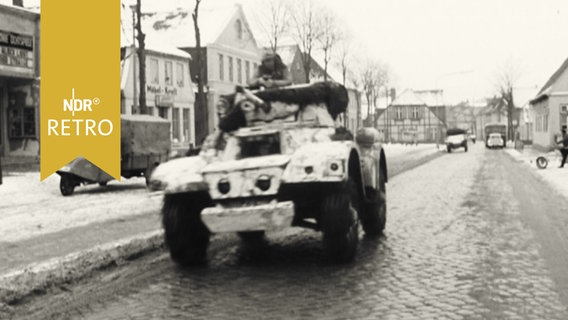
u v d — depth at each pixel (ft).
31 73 115.14
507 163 126.62
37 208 54.60
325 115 33.17
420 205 54.03
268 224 27.55
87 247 34.45
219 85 173.06
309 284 25.85
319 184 29.09
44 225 43.62
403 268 28.45
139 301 24.34
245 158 30.14
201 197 30.37
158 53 145.59
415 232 39.14
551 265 28.76
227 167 28.76
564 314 20.93
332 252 29.27
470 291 24.07
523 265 28.78
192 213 30.35
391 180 84.99
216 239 38.29
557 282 25.41
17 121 118.83
